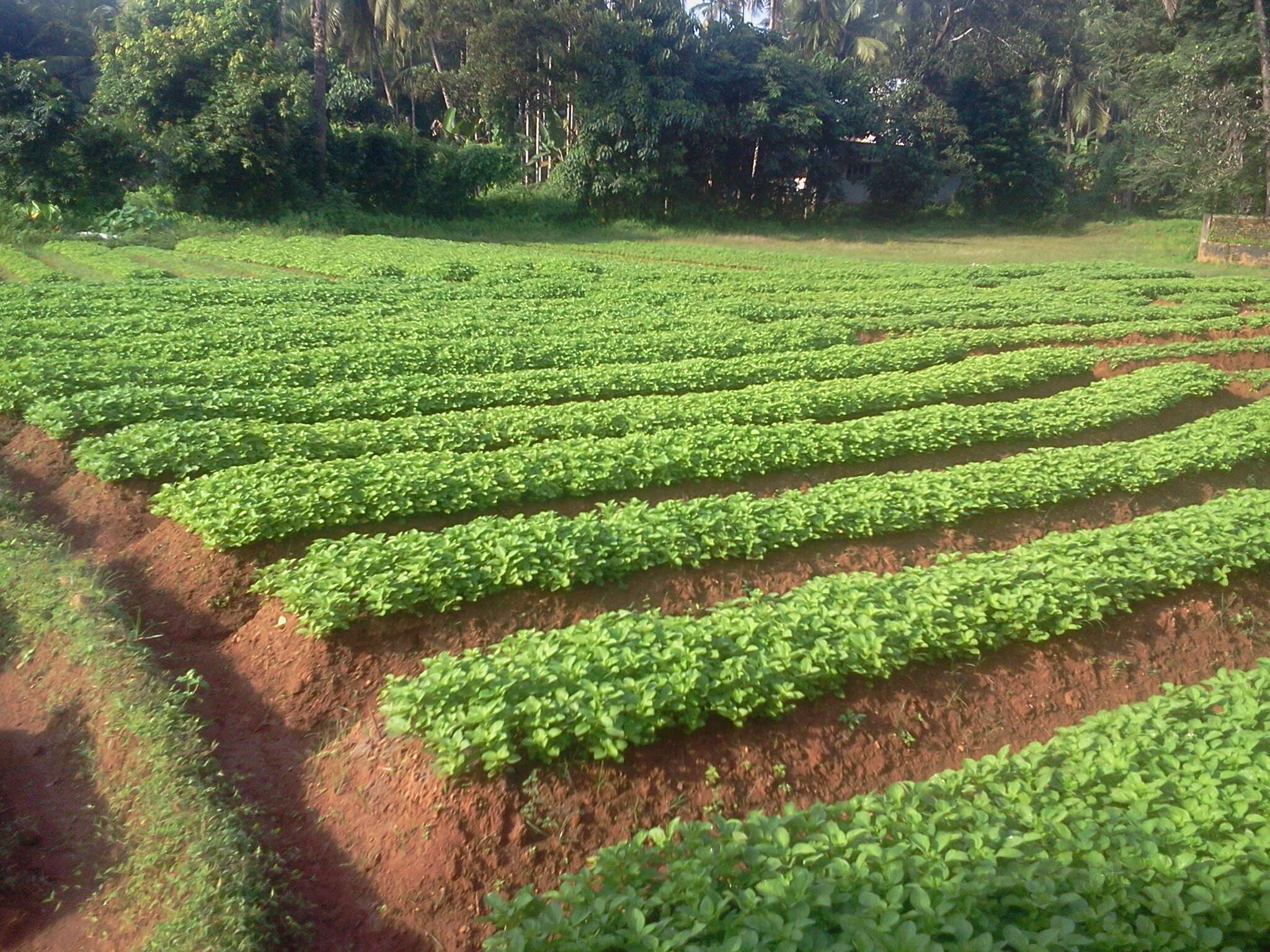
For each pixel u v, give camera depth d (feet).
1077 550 32.27
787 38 199.41
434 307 80.48
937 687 26.58
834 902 16.15
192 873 18.65
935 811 19.39
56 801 21.66
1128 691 28.40
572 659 23.30
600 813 21.16
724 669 23.54
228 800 21.57
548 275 102.78
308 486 34.09
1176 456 45.06
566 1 150.82
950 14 185.26
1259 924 15.96
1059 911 15.97
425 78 162.30
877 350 64.39
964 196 186.91
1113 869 16.76
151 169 130.31
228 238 123.44
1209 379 60.49
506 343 62.59
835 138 174.09
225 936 17.20
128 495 36.50
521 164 174.60
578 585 30.53
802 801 22.79
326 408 47.55
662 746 22.80
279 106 131.75
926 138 177.47
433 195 158.92
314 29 142.82
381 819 20.99
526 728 21.65
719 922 15.88
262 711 25.58
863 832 17.85
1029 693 27.35
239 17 133.39
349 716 25.49
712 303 85.81
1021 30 179.01
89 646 25.81
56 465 40.40
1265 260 129.49
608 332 70.79
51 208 116.98
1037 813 19.35
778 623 26.03
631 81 157.28
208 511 32.14
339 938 18.56
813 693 24.56
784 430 44.14
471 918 18.89
